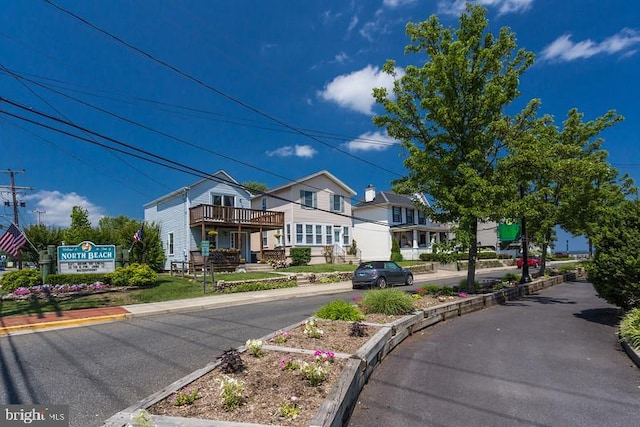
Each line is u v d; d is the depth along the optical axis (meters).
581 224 19.42
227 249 25.11
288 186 31.39
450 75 13.29
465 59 13.23
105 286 15.71
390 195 39.88
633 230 9.15
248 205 29.08
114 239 22.83
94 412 4.44
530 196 13.79
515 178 13.62
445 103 13.48
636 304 9.09
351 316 8.27
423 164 13.29
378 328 7.32
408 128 14.34
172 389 4.28
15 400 4.81
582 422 4.21
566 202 18.67
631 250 8.88
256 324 9.83
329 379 4.62
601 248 9.66
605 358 6.68
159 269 23.70
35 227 23.19
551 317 10.72
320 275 21.89
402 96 14.09
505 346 7.49
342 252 33.78
